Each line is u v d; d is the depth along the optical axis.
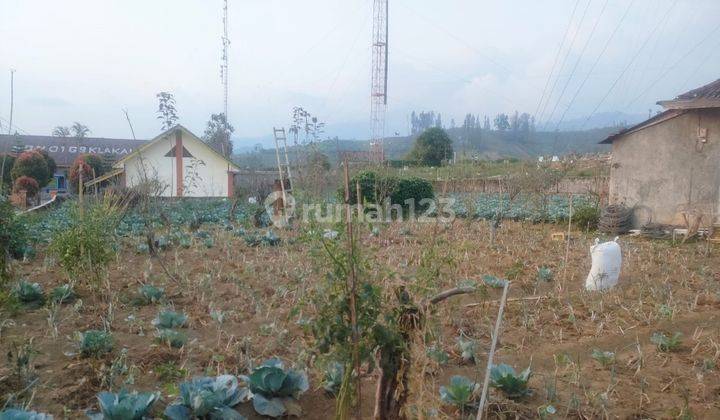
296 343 5.72
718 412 4.43
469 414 4.23
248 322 6.58
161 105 18.50
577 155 18.67
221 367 5.12
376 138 31.77
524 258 10.73
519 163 18.41
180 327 6.29
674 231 13.55
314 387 4.68
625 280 8.96
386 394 3.44
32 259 10.28
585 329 6.41
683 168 14.60
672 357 5.60
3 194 8.84
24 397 4.39
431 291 3.49
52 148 44.25
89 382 4.68
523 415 4.25
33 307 6.94
